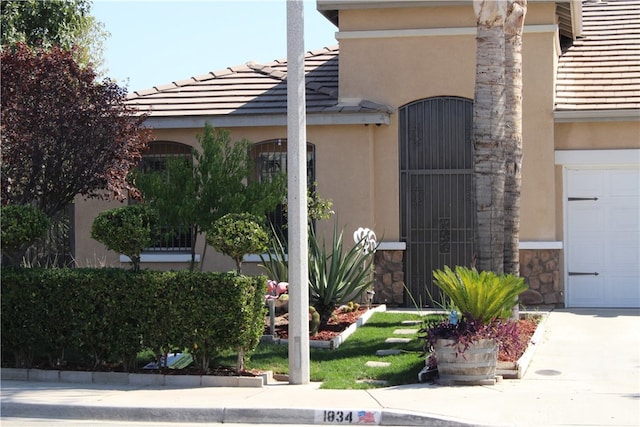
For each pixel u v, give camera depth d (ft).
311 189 58.03
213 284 36.40
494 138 42.60
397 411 30.50
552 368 38.09
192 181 48.44
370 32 58.44
